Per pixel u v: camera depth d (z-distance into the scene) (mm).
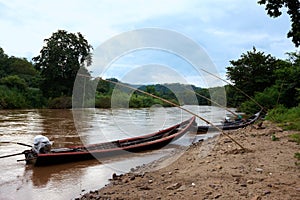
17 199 6867
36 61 45562
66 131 17625
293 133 11977
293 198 5035
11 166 9719
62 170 9250
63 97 41281
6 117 26062
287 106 21609
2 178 8445
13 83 44375
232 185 5969
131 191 6402
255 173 6668
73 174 8805
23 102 40969
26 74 58625
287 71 21344
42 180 8227
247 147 9742
